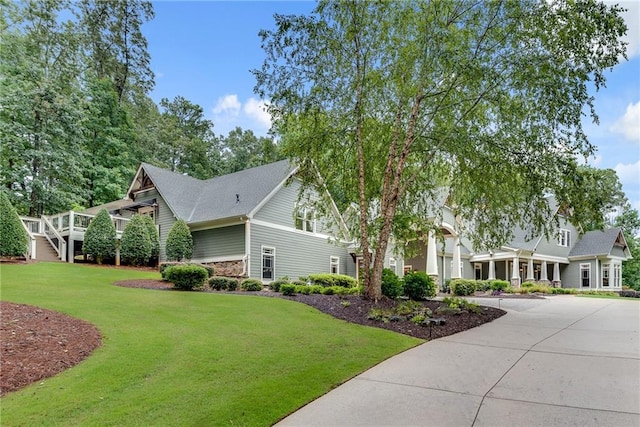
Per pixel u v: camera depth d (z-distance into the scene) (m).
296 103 10.34
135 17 34.25
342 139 11.22
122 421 3.82
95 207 24.81
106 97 28.22
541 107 9.30
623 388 4.87
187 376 5.04
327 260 21.08
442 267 24.25
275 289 13.46
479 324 9.45
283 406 4.35
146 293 10.81
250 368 5.45
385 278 11.76
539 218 10.55
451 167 12.09
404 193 11.62
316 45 10.22
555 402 4.47
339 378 5.32
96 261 18.03
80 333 6.45
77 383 4.67
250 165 38.56
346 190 12.39
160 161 34.97
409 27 10.38
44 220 20.39
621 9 8.53
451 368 5.82
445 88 10.45
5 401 4.16
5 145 20.52
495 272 28.42
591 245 27.98
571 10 8.62
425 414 4.20
